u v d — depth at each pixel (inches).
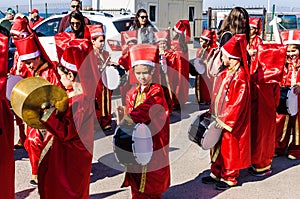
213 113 185.0
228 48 179.5
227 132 185.9
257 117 198.4
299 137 229.8
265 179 206.4
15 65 208.5
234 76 180.7
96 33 216.7
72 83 138.3
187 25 268.2
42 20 466.9
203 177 203.2
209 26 810.8
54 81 168.6
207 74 267.3
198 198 185.2
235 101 179.9
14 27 200.8
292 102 219.8
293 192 192.1
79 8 306.8
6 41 131.5
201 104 323.9
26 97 120.0
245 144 187.5
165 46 240.7
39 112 125.0
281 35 225.0
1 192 138.6
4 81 132.9
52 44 410.9
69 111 133.0
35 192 189.5
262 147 202.8
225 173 193.3
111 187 195.8
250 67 202.2
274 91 205.0
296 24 799.1
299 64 221.5
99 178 206.1
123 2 1016.9
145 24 283.3
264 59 196.5
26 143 185.2
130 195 187.6
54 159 139.3
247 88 182.2
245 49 180.4
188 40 272.8
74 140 137.4
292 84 222.7
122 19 406.6
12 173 142.8
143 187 156.7
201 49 318.7
